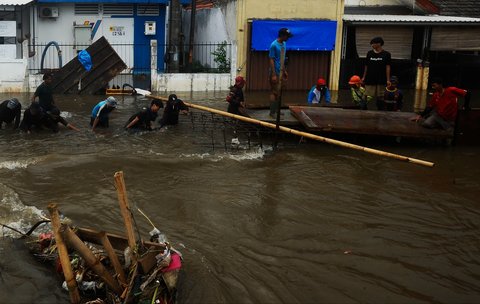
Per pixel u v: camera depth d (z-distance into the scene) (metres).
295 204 7.60
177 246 6.24
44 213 7.06
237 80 12.03
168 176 8.64
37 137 11.04
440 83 10.92
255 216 7.15
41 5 18.44
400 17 19.50
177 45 18.75
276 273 5.71
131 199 7.62
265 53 18.70
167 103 12.07
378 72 12.52
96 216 7.02
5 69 16.92
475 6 21.61
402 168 9.45
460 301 5.28
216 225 6.85
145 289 4.90
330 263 5.95
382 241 6.52
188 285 5.41
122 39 19.39
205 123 12.46
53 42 18.02
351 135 11.41
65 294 5.20
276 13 18.42
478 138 11.13
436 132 10.68
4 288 5.29
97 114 11.67
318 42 18.69
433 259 6.11
